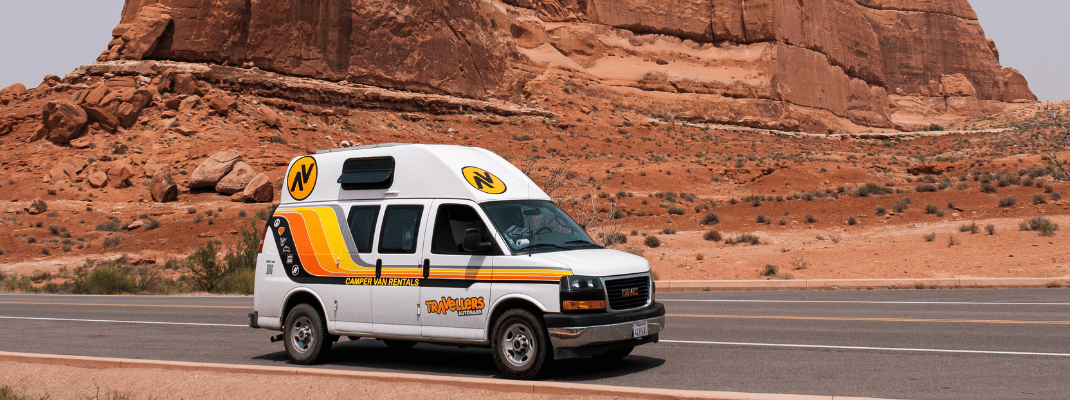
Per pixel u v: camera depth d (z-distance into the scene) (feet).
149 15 214.69
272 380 24.26
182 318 51.34
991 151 265.13
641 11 339.57
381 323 27.14
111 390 24.52
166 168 170.09
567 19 323.98
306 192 30.27
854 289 57.47
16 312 58.54
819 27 383.24
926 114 474.90
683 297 55.01
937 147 316.40
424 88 251.19
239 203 157.38
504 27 296.92
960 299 47.42
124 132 188.14
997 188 120.16
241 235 132.98
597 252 25.88
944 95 491.31
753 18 350.23
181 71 209.56
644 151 241.96
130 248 128.88
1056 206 97.76
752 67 342.64
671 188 178.81
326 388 22.93
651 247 94.73
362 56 239.91
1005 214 98.07
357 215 28.45
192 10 217.97
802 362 27.68
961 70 507.71
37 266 115.14
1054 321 36.27
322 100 224.53
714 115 318.24
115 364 27.89
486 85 274.16
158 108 196.95
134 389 24.38
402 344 33.50
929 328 35.32
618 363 28.55
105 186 165.89
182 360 32.50
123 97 191.83
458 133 237.66
